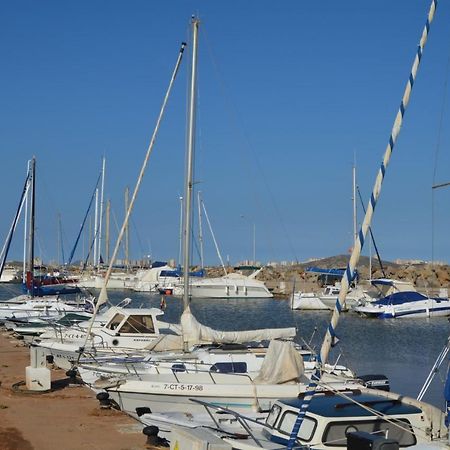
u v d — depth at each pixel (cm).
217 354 1620
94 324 2197
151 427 1066
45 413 1274
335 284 7294
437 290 7006
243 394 1386
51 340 2072
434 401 2008
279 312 5728
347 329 4412
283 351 1428
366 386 1207
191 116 2192
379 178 862
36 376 1474
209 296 7212
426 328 4497
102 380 1472
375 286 5900
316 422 916
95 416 1251
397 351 3291
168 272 7931
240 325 4619
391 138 867
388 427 941
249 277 7544
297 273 9238
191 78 2203
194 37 2208
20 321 2972
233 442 939
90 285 6456
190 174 2162
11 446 1039
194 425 1129
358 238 853
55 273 6931
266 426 988
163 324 2133
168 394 1394
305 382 1434
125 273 8200
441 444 890
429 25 891
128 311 2109
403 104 873
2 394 1462
